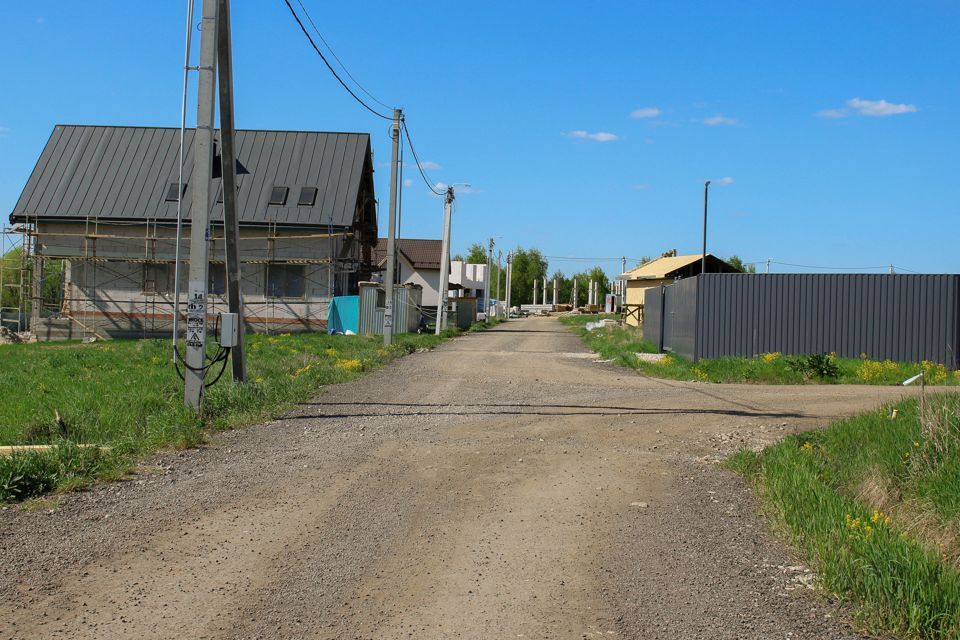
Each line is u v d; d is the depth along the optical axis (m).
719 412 12.84
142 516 6.61
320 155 41.62
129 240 39.22
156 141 41.88
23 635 4.29
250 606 4.75
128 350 24.64
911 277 20.48
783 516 6.69
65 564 5.42
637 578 5.40
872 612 4.74
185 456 9.04
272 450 9.41
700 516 7.01
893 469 7.71
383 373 18.80
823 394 15.12
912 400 10.73
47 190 40.00
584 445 10.10
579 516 6.89
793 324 20.91
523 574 5.41
